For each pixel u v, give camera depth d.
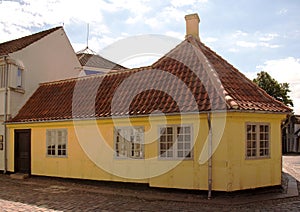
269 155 13.05
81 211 10.07
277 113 12.85
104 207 10.59
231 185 11.78
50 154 16.55
